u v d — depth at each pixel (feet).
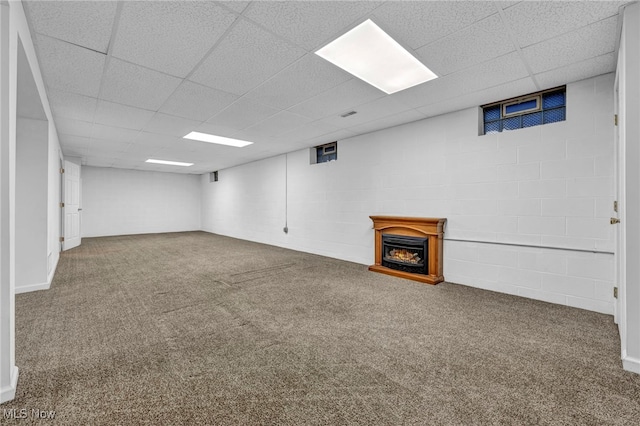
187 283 12.32
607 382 5.45
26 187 11.01
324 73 8.81
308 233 19.90
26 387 5.22
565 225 9.59
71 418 4.50
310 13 6.08
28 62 6.59
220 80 9.25
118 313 8.88
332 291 11.23
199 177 35.78
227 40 7.07
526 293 10.42
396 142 14.37
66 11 5.91
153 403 4.87
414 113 12.46
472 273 11.79
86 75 8.82
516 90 10.03
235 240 26.68
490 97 10.66
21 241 10.99
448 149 12.42
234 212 28.71
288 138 16.99
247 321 8.34
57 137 15.90
